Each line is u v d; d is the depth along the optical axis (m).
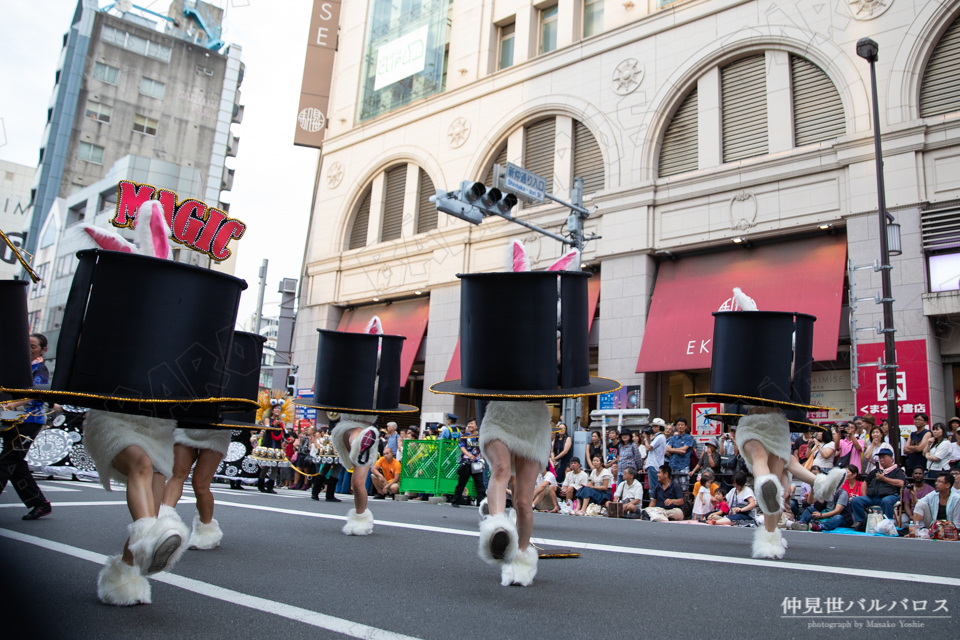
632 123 18.70
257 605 3.23
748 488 9.83
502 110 21.97
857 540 7.05
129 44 49.72
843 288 15.01
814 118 16.11
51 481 11.33
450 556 5.00
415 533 6.50
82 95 47.66
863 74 15.25
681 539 6.61
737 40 17.23
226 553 4.83
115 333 3.14
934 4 14.61
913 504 9.41
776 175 16.02
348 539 5.87
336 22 29.52
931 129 14.23
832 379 15.33
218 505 8.50
